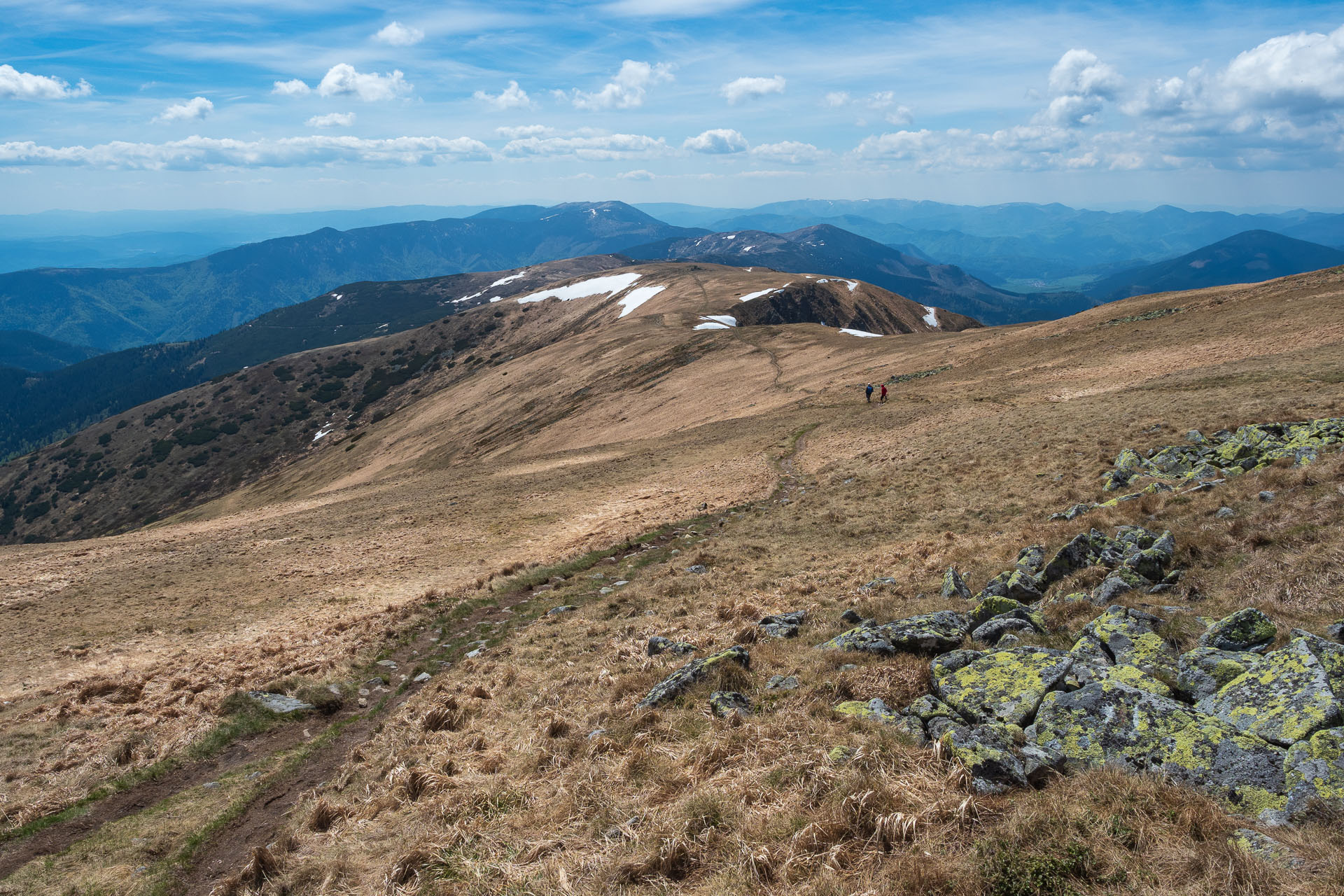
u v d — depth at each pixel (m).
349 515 52.78
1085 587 14.07
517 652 19.33
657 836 8.37
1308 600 10.64
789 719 10.69
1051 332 74.19
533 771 11.72
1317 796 6.26
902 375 72.25
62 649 25.78
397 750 14.19
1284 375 33.84
